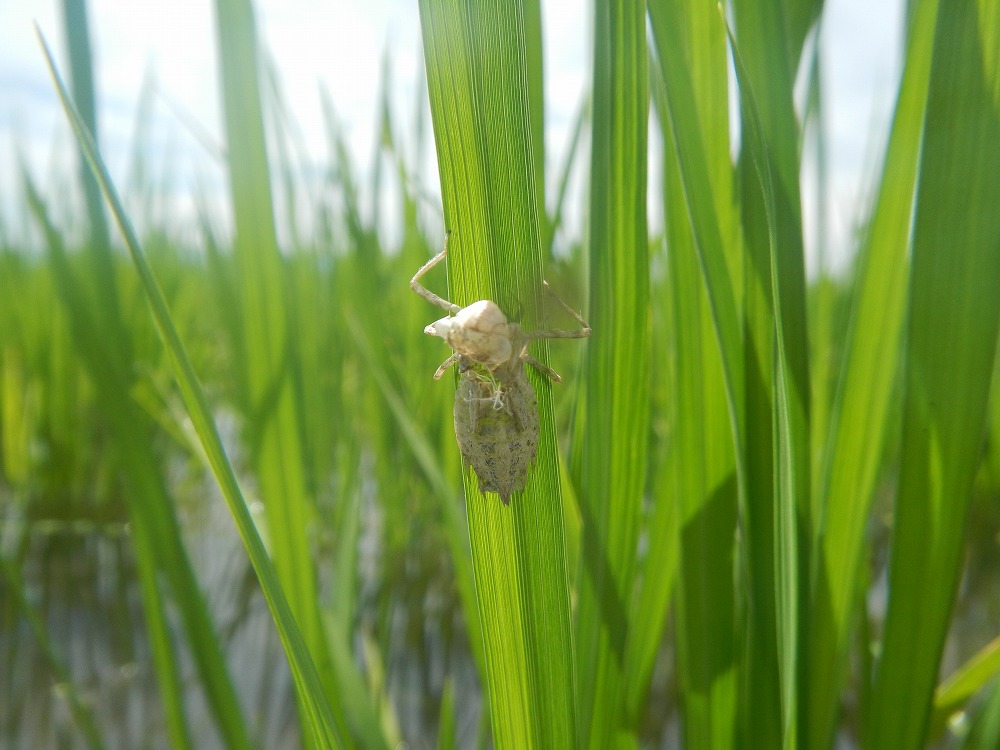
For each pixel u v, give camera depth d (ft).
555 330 0.26
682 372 0.26
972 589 0.68
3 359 0.94
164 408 0.69
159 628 0.32
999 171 0.21
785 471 0.23
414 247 0.56
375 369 0.42
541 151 0.27
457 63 0.22
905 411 0.23
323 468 0.71
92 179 0.27
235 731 0.30
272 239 0.30
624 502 0.26
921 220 0.21
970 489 0.22
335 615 0.37
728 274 0.24
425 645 0.64
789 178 0.23
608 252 0.24
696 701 0.27
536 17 0.26
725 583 0.26
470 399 0.25
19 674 0.59
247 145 0.29
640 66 0.23
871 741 0.25
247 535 0.22
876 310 0.24
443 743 0.33
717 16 0.24
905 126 0.23
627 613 0.26
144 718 0.54
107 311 0.28
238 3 0.28
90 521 0.85
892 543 0.24
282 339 0.30
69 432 0.85
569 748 0.24
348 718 0.41
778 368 0.22
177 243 1.02
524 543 0.23
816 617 0.26
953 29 0.20
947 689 0.30
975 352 0.22
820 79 0.35
